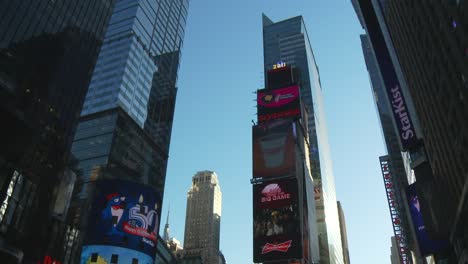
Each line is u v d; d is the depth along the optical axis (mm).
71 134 74188
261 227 138500
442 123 64688
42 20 71000
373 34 104500
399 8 83500
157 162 131375
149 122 134375
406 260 163375
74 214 91750
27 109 62156
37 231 61281
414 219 86812
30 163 60281
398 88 95625
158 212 85625
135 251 77188
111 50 137250
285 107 170625
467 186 52688
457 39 51281
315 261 144875
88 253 74125
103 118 119875
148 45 146500
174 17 172375
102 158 109625
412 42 76438
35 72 66312
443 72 58688
